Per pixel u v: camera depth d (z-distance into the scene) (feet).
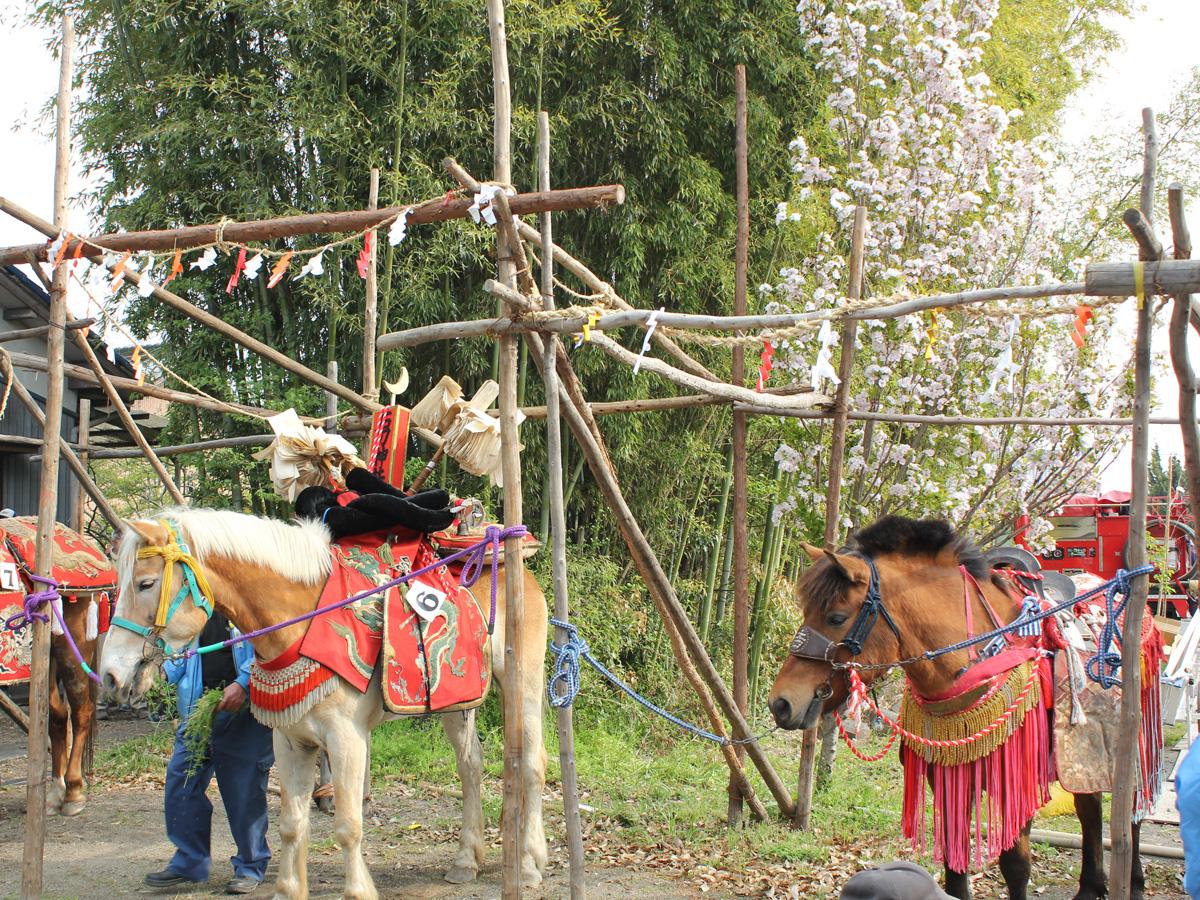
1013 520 25.84
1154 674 13.61
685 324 12.60
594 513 28.91
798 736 26.99
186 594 13.34
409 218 13.75
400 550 15.14
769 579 28.48
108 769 23.34
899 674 19.98
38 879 14.02
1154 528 30.30
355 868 13.65
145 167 26.16
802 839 17.89
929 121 25.13
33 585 14.49
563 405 14.84
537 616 17.28
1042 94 35.88
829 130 27.30
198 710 15.90
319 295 25.05
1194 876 9.04
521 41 24.77
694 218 26.94
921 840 12.73
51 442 14.64
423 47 25.26
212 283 27.04
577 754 24.45
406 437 16.33
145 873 16.88
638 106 26.17
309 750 14.39
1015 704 12.10
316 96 24.66
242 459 26.20
